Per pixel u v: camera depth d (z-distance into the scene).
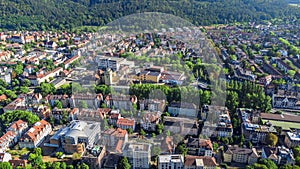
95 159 198.25
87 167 197.00
